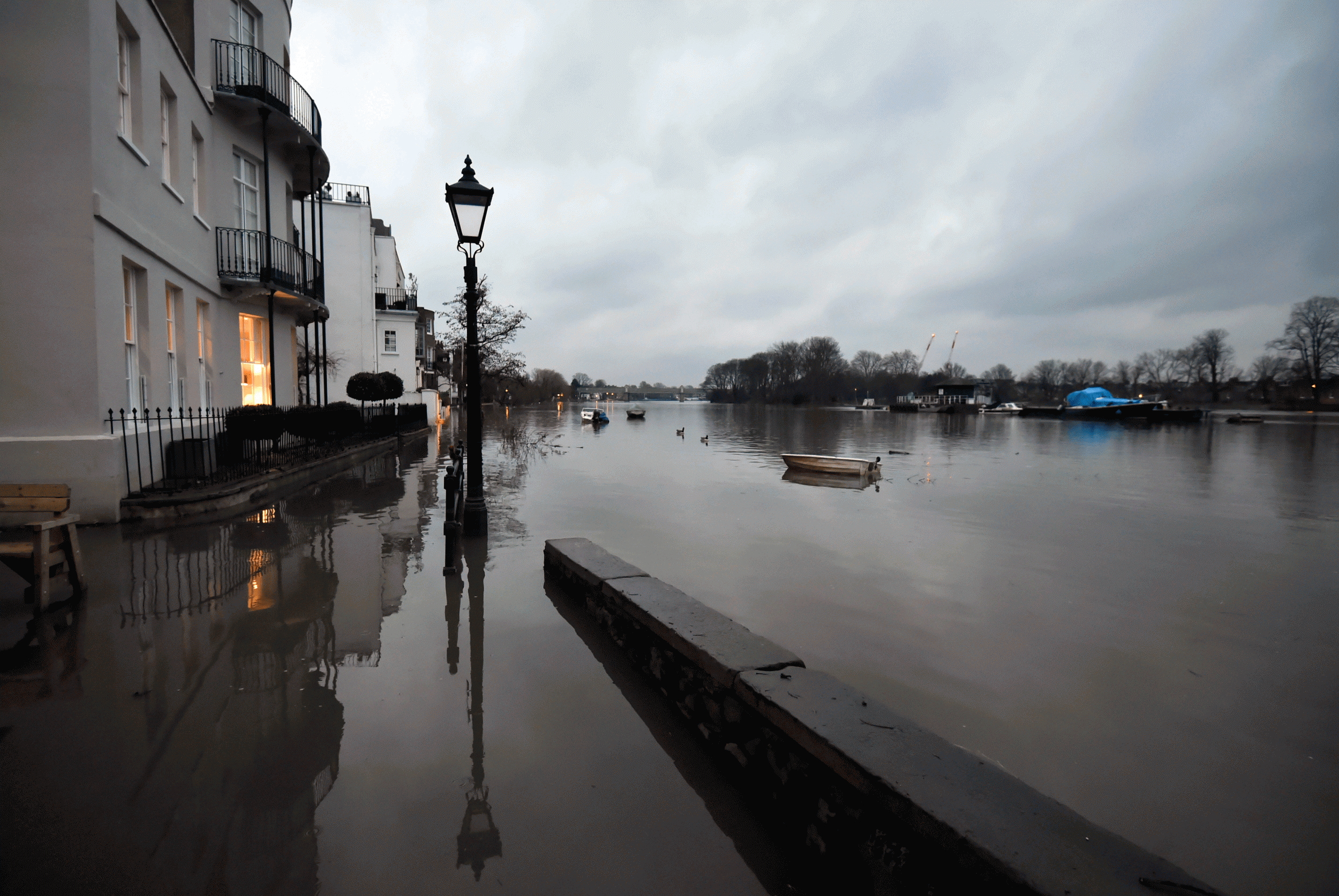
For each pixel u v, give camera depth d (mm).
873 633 5809
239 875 2295
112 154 8227
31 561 4945
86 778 2836
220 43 13180
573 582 5656
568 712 3656
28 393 7441
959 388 103188
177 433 10219
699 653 3414
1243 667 5348
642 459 21906
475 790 2887
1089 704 4590
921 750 2434
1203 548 9938
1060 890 1745
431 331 59781
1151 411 69000
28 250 7379
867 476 18078
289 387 16609
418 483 12711
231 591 5633
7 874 2240
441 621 5062
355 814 2672
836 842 2436
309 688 3832
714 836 2666
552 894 2289
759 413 100188
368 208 30406
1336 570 8648
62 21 7449
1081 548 9742
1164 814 3359
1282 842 3154
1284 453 29453
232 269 13297
